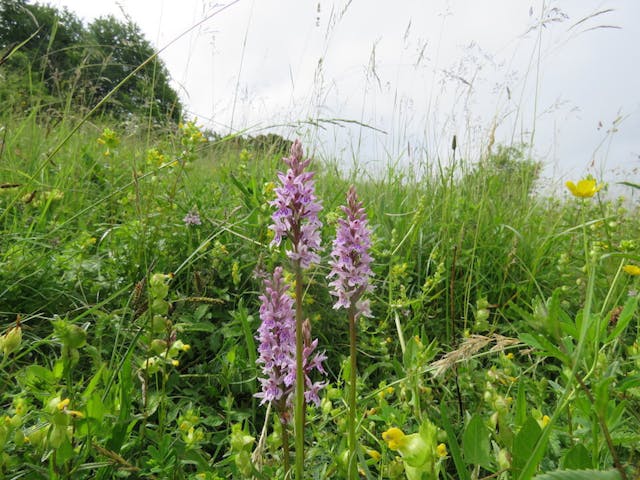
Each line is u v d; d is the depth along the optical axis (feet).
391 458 6.90
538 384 8.03
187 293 11.56
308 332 5.94
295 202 5.17
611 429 5.27
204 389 9.42
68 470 5.62
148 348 6.98
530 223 17.31
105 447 6.44
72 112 22.86
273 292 5.80
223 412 8.95
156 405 7.32
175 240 13.48
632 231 18.02
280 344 5.79
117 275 11.69
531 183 20.04
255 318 10.86
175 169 14.34
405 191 19.52
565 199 20.47
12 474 5.63
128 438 7.04
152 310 6.93
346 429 6.73
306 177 5.26
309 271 11.50
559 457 6.42
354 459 5.56
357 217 5.87
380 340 10.77
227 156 21.47
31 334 9.20
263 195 13.34
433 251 13.65
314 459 7.27
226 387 9.21
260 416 9.15
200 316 10.37
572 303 13.00
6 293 9.90
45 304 10.31
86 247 11.69
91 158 17.87
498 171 20.22
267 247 12.21
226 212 14.11
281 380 5.86
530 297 12.49
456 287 13.52
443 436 5.16
